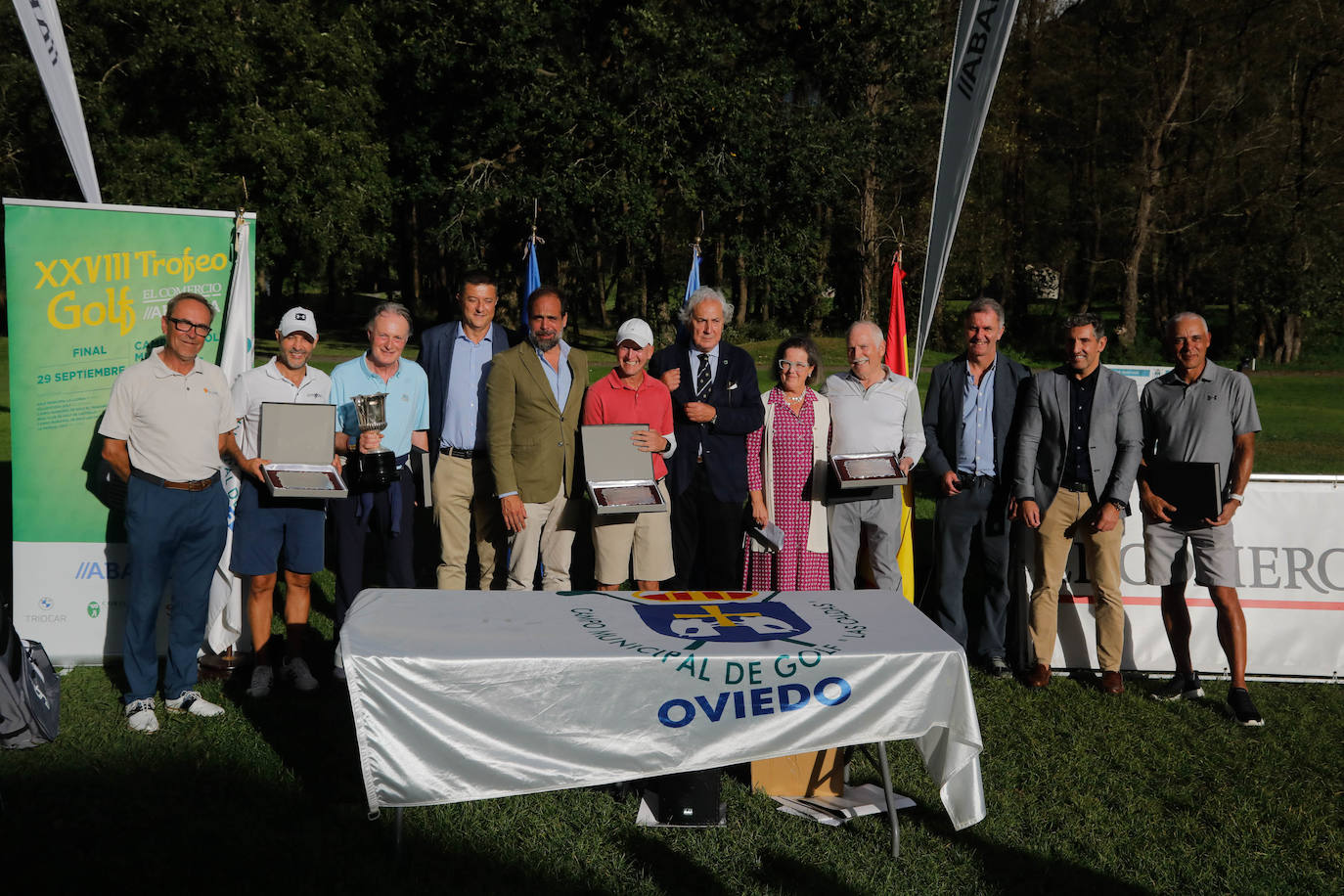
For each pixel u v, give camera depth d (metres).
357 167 24.80
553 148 24.06
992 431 5.59
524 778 3.45
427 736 3.40
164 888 3.31
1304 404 23.72
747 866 3.54
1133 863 3.69
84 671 5.31
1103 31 37.78
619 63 24.66
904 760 4.46
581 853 3.58
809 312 34.59
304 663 5.18
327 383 5.27
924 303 5.79
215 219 5.37
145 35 23.00
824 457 5.46
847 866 3.56
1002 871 3.60
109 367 5.31
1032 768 4.47
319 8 27.81
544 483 5.29
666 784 3.81
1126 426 5.38
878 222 32.53
